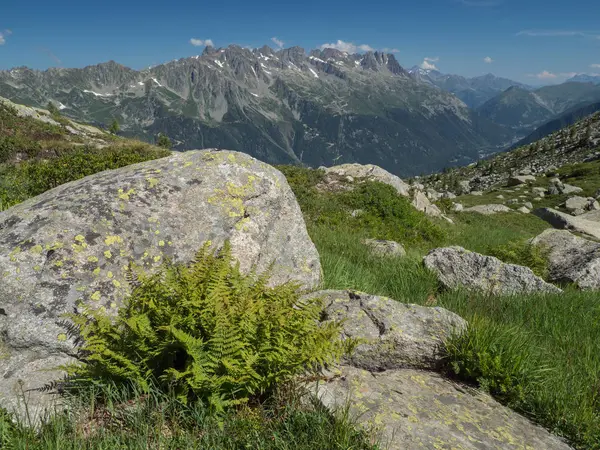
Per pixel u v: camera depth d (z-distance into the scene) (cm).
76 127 4709
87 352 438
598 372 545
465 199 7288
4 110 3872
